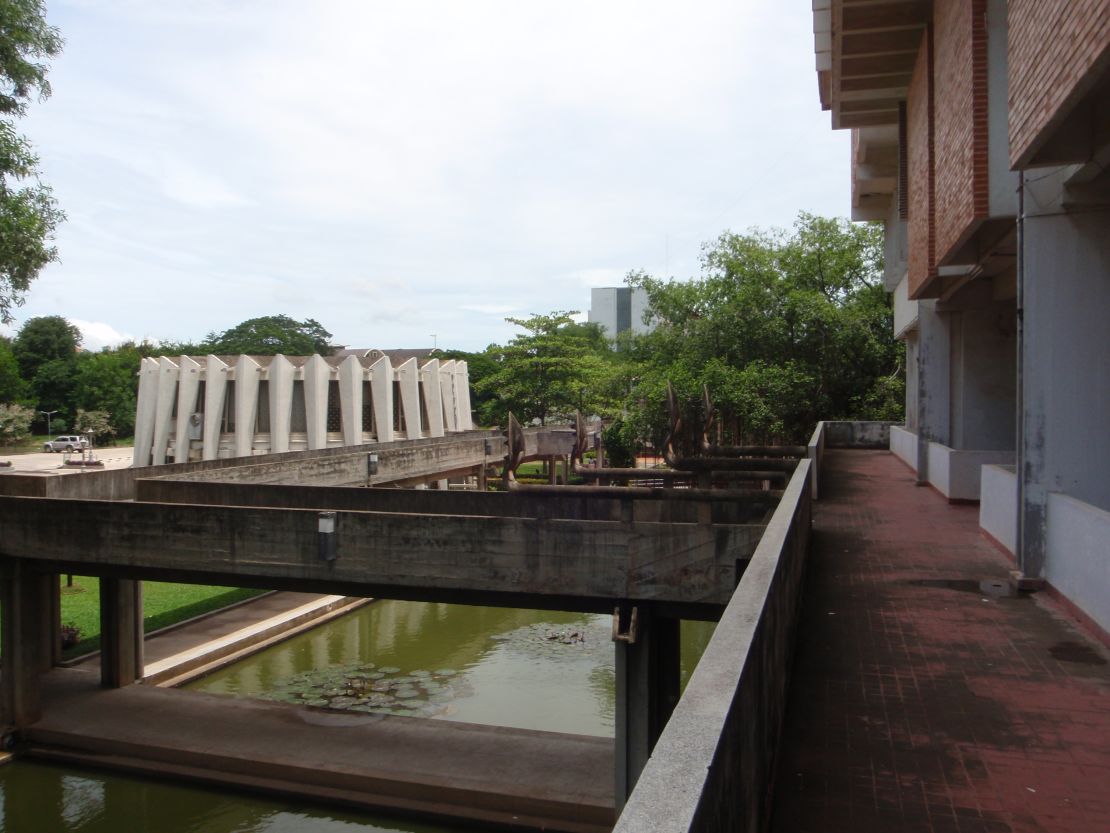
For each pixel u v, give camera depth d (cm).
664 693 1218
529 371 4641
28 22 1525
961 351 1664
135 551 1350
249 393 3581
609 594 1144
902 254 2209
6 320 1603
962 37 988
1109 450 826
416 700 1741
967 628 721
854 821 408
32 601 1522
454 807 1277
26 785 1400
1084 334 834
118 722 1540
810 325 3234
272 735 1492
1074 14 593
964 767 464
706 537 1111
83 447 6506
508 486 1311
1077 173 787
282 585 1289
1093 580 705
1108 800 427
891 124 1958
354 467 2489
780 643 516
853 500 1509
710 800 230
